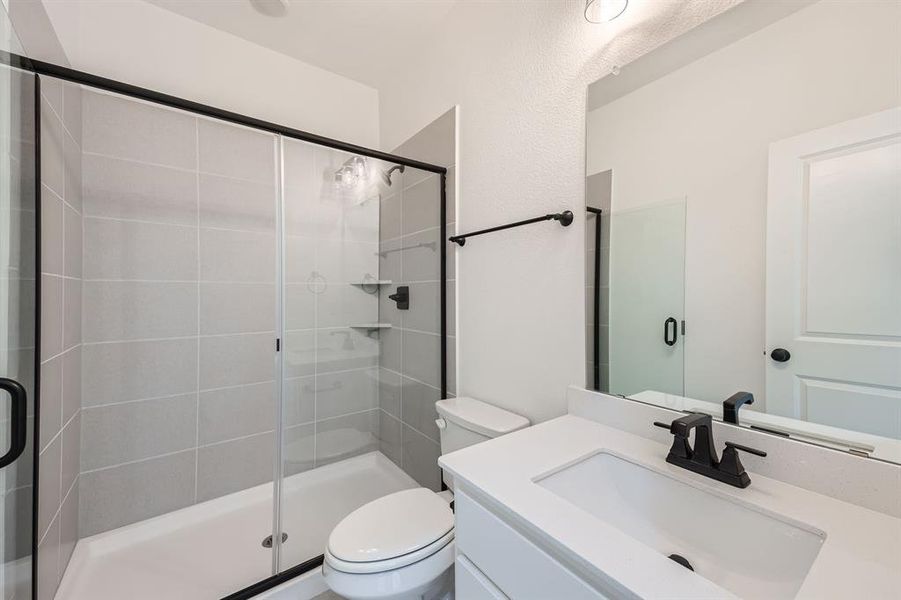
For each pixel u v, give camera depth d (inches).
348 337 85.7
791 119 29.9
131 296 65.2
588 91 45.4
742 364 32.9
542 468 32.2
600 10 41.4
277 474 73.4
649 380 39.8
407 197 79.5
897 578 19.5
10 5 41.0
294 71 82.1
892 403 25.4
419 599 42.9
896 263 25.1
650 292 39.7
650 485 32.6
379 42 76.3
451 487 65.9
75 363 58.3
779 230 30.7
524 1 53.8
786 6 30.2
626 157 41.8
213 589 54.2
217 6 67.3
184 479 70.4
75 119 57.9
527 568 26.0
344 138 88.6
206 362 72.2
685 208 36.8
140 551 61.8
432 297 73.5
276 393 74.9
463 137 65.9
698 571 27.5
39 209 42.0
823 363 28.5
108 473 63.7
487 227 60.9
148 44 66.6
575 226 47.3
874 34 26.0
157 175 66.9
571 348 47.8
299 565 56.0
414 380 78.9
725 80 33.9
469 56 64.1
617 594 20.6
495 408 58.5
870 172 26.2
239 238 75.0
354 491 78.5
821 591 18.8
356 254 86.1
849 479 26.5
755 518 26.7
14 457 30.6
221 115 54.5
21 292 38.2
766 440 30.3
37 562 43.8
